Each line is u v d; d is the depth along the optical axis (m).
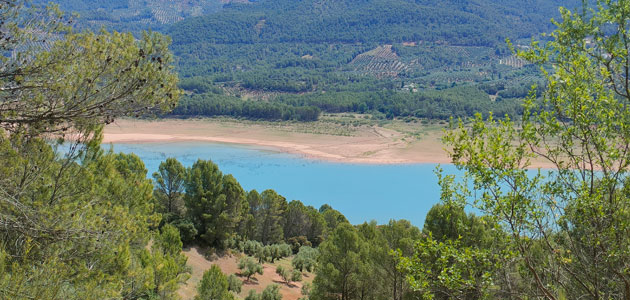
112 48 8.12
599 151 7.68
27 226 7.72
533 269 7.98
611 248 7.61
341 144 130.25
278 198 53.47
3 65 7.52
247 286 36.44
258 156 110.94
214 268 22.92
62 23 8.07
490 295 8.46
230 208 43.56
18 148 8.35
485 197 8.21
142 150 111.19
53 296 6.76
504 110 177.50
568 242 8.34
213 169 43.62
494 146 8.02
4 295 6.19
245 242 47.06
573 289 8.68
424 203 73.31
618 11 7.71
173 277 18.78
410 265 9.30
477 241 13.17
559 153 8.09
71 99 7.77
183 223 40.91
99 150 10.09
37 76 7.71
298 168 99.56
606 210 7.70
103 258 8.77
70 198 8.86
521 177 8.09
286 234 56.59
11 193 7.98
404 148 124.12
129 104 8.27
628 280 7.46
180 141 126.12
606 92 8.04
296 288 38.06
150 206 12.06
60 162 8.84
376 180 89.69
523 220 8.04
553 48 8.28
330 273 23.48
